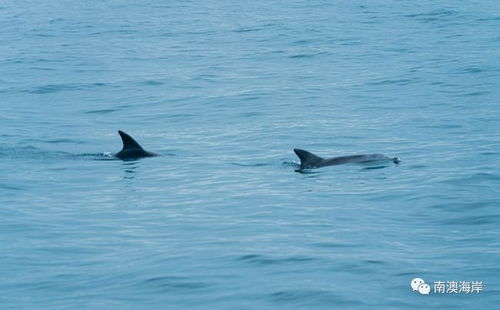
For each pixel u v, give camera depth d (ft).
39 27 489.26
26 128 239.91
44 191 170.30
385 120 240.53
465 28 431.02
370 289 106.73
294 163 194.29
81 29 475.31
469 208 148.97
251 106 268.41
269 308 101.19
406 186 166.71
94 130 238.89
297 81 310.24
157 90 298.76
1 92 299.17
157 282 111.04
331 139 219.61
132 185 174.81
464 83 289.74
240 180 177.78
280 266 116.26
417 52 364.38
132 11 556.51
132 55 380.58
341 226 139.13
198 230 138.51
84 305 104.06
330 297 103.71
